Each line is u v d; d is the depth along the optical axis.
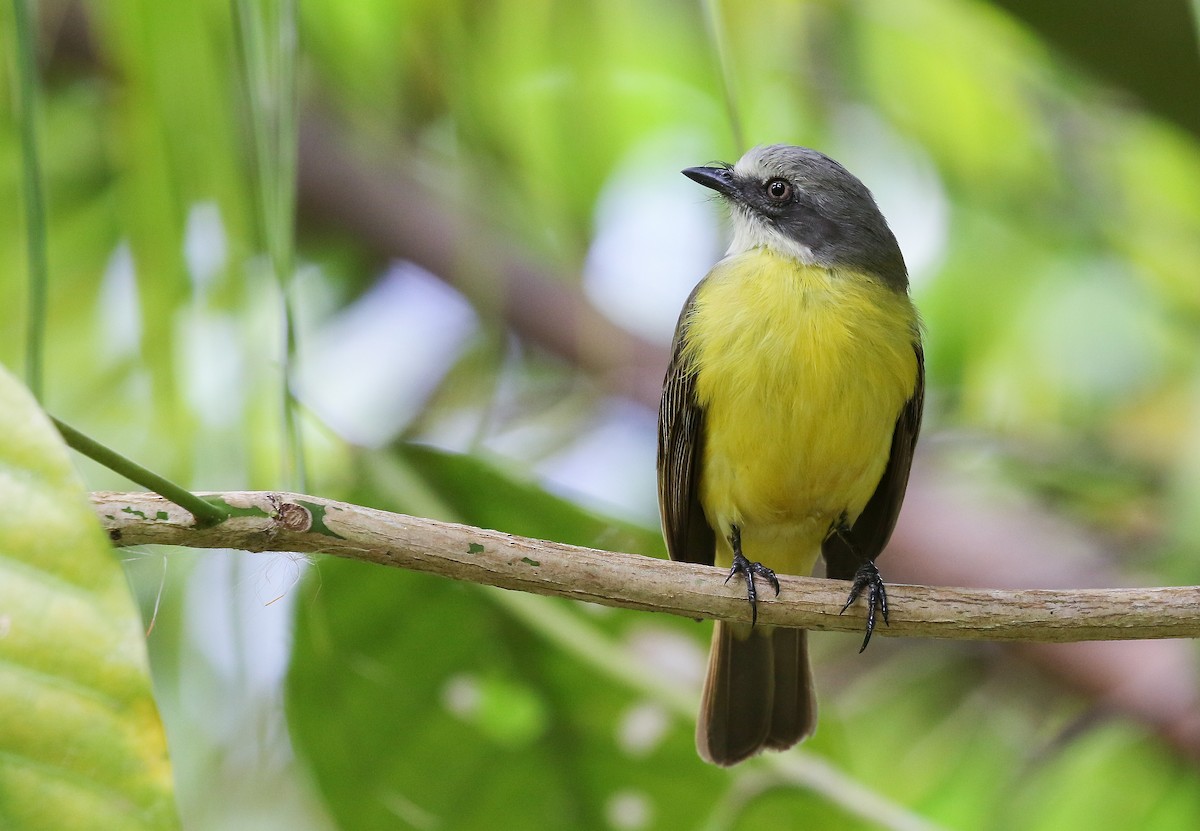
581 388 12.80
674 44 12.74
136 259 7.22
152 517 6.02
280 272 5.92
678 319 10.82
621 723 9.42
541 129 11.05
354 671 8.97
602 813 9.46
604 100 11.95
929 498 12.05
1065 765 11.38
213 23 7.17
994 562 11.86
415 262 12.63
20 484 3.55
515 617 9.11
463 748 9.23
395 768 9.16
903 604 7.87
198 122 7.18
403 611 9.00
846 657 12.48
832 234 10.54
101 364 10.00
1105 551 11.88
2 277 8.87
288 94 5.90
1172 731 11.12
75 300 10.18
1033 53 9.87
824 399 9.91
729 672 9.84
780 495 10.27
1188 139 8.92
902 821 8.91
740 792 9.20
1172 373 12.70
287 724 8.80
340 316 12.95
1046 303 13.23
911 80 11.80
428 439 12.33
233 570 7.15
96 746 3.50
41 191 5.21
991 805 11.52
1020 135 11.77
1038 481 12.36
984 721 12.01
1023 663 11.73
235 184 7.25
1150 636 7.48
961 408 13.29
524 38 10.39
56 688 3.50
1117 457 12.45
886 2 11.54
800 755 9.15
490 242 9.96
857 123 12.80
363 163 12.54
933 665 12.30
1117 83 8.65
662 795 9.45
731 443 10.13
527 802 9.37
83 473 9.35
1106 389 12.99
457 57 9.94
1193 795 11.17
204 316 7.50
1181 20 8.09
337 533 6.41
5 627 3.49
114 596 3.56
